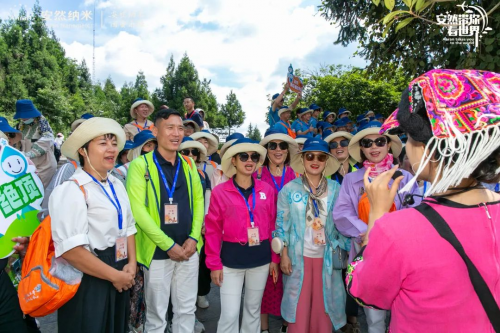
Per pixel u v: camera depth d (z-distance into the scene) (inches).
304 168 127.8
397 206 105.1
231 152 121.6
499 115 34.8
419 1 68.2
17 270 107.4
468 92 36.9
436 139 37.7
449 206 39.6
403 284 40.1
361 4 260.2
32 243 87.4
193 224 123.0
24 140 201.3
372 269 41.4
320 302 120.4
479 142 35.8
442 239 37.8
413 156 42.9
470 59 169.0
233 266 117.4
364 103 543.5
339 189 126.4
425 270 37.6
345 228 111.7
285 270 120.7
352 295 46.8
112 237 94.8
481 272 36.5
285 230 124.6
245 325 123.7
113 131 95.2
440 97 37.8
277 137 149.8
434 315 37.7
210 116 1686.8
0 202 89.5
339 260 118.4
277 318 161.8
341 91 564.7
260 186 126.1
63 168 129.0
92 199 91.4
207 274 157.1
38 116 202.5
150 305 117.0
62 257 86.5
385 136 114.7
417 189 105.0
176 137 119.3
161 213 116.7
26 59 1428.4
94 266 86.7
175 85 1601.9
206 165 189.8
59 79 1540.4
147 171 117.5
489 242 37.3
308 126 345.1
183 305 121.3
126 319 101.8
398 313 42.2
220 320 120.0
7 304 90.3
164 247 111.3
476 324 36.7
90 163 94.0
